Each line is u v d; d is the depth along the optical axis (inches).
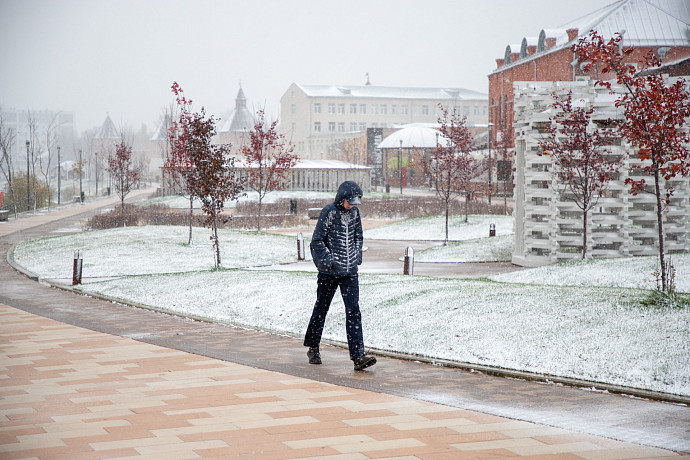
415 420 219.6
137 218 1469.0
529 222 743.1
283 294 524.1
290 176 2460.6
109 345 374.9
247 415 225.3
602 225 746.8
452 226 1322.6
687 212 694.5
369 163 3816.4
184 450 187.0
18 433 203.6
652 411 232.5
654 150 427.2
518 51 2950.3
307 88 5748.0
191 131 792.3
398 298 458.0
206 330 431.8
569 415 226.7
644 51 2146.9
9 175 2190.0
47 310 537.6
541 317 368.5
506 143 2416.3
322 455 183.0
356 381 282.4
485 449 188.7
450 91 6077.8
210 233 1144.2
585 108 677.3
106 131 6387.8
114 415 225.1
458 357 324.5
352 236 307.6
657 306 362.9
